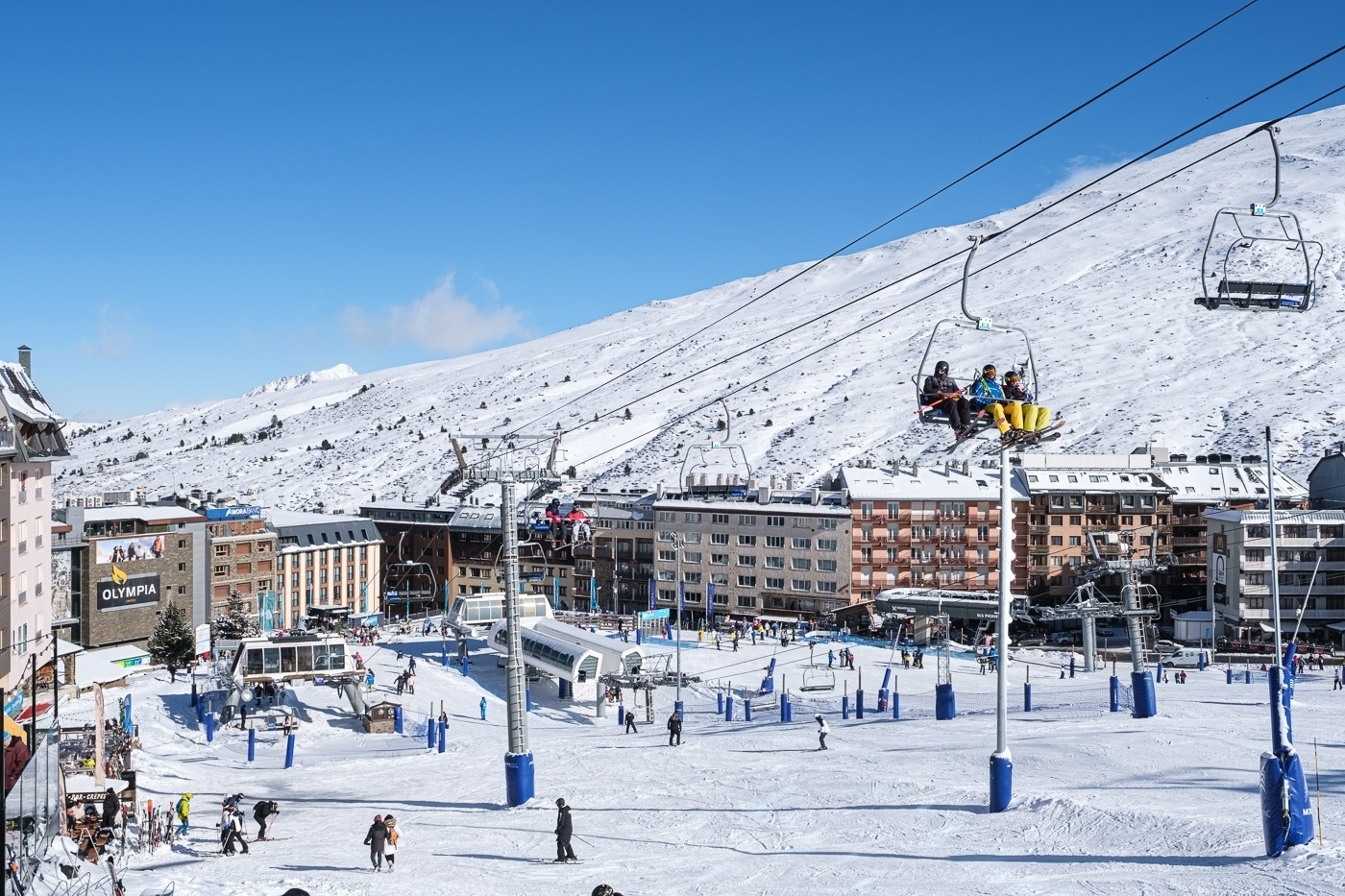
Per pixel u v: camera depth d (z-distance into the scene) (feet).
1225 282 83.35
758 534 517.55
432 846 128.77
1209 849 92.79
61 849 122.42
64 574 410.72
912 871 97.30
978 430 102.99
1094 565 310.24
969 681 305.53
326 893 103.76
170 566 452.35
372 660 344.28
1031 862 96.22
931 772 146.30
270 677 259.39
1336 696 210.18
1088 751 149.59
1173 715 182.80
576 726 269.03
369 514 655.76
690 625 481.46
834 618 466.29
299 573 560.20
